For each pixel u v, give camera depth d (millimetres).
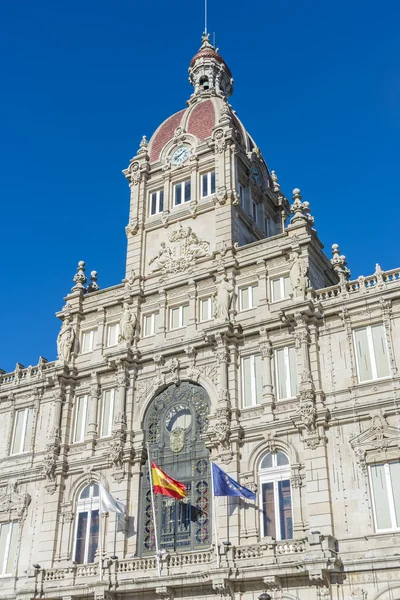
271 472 38562
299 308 40594
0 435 50000
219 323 43031
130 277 49938
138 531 41062
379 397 37250
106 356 46875
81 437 46531
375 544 33812
